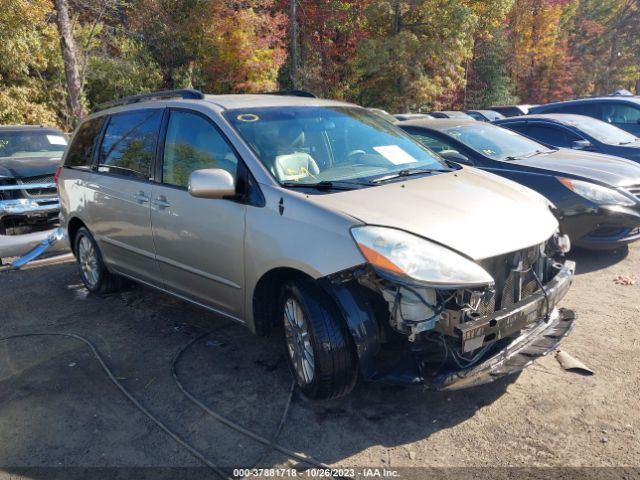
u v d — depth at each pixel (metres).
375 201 3.14
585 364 3.61
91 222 5.07
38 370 3.89
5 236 6.34
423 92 26.70
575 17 43.31
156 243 4.21
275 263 3.17
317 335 3.00
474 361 2.98
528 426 2.99
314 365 3.07
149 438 3.04
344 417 3.16
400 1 25.75
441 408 3.20
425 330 2.81
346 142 3.99
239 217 3.43
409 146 4.27
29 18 15.88
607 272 5.49
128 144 4.62
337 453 2.85
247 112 3.89
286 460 2.81
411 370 2.90
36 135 8.48
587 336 4.03
